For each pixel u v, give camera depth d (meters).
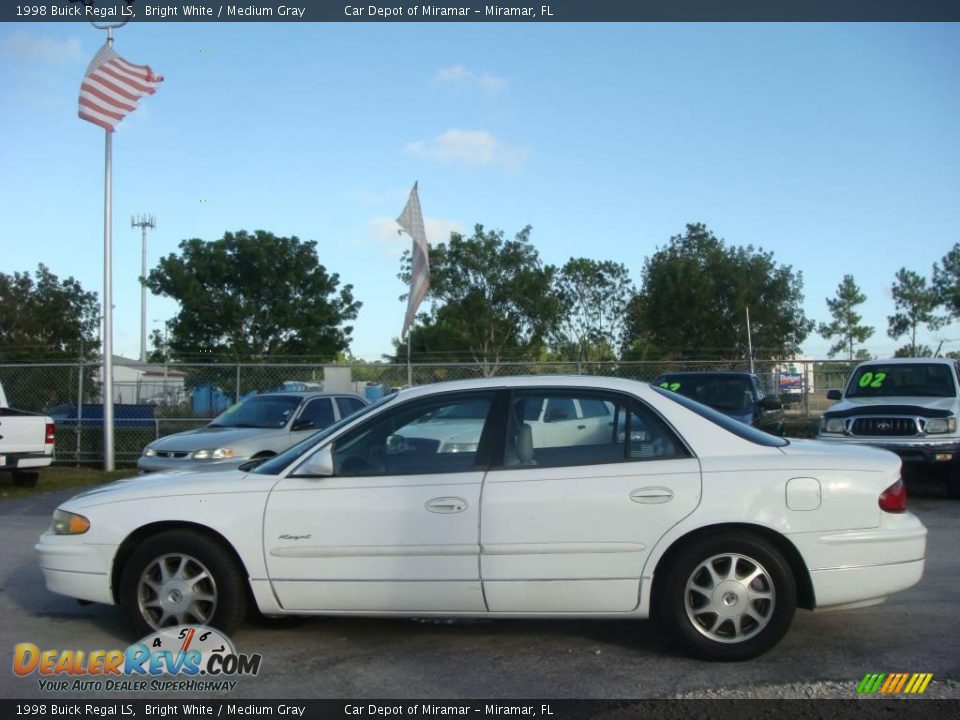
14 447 14.29
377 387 20.08
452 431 5.45
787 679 4.92
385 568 5.25
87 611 6.61
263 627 6.06
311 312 33.38
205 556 5.40
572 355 34.53
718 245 37.22
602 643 5.62
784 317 35.56
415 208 14.86
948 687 4.79
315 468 5.36
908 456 11.67
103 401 17.41
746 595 5.10
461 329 33.72
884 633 5.73
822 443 5.78
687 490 5.12
